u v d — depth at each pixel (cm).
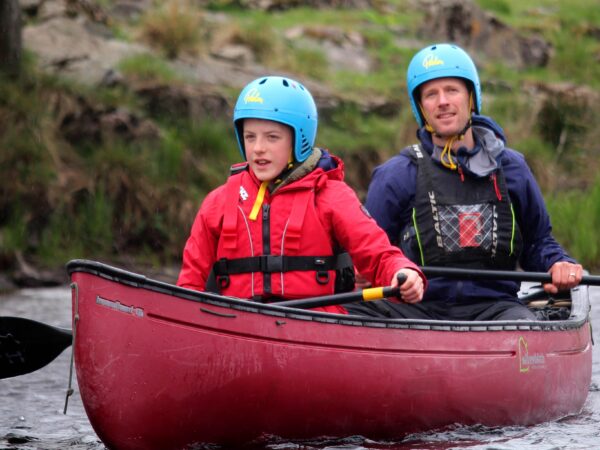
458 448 1466
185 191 4212
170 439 1359
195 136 4488
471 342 1557
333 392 1436
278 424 1418
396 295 1459
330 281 1532
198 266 1561
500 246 1755
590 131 5412
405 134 4966
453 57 1772
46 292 3406
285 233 1519
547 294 2066
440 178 1770
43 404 1847
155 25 5131
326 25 6125
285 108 1513
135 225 4072
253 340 1376
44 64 4575
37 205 3950
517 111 5462
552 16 7188
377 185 1811
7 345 1462
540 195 1819
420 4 6738
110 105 4406
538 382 1648
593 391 1972
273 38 5488
